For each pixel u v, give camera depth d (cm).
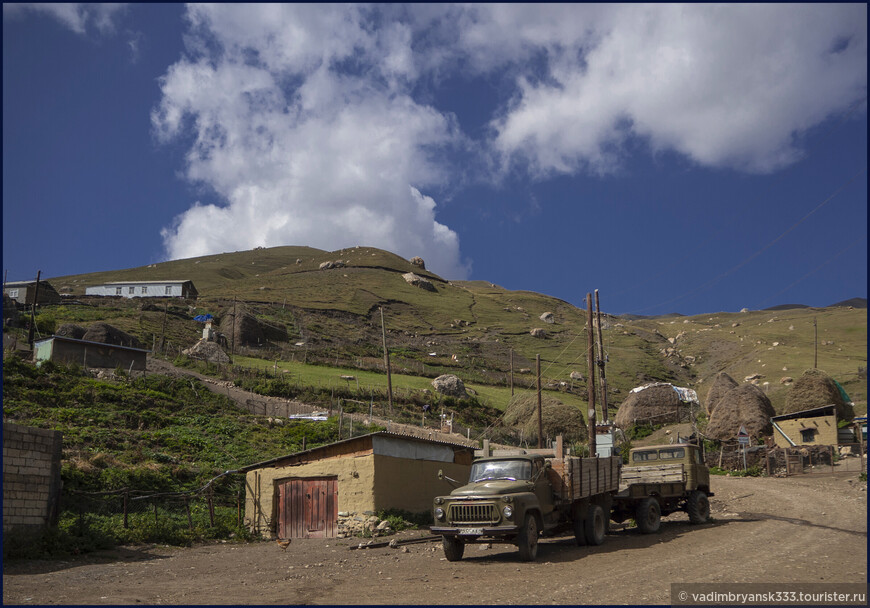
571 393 8694
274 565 1412
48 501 1609
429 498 2423
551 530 1565
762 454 3831
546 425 5569
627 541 1608
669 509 1938
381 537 1958
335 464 2230
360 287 14988
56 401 3472
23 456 1548
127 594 1023
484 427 5856
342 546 1797
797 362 9350
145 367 5172
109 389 3959
